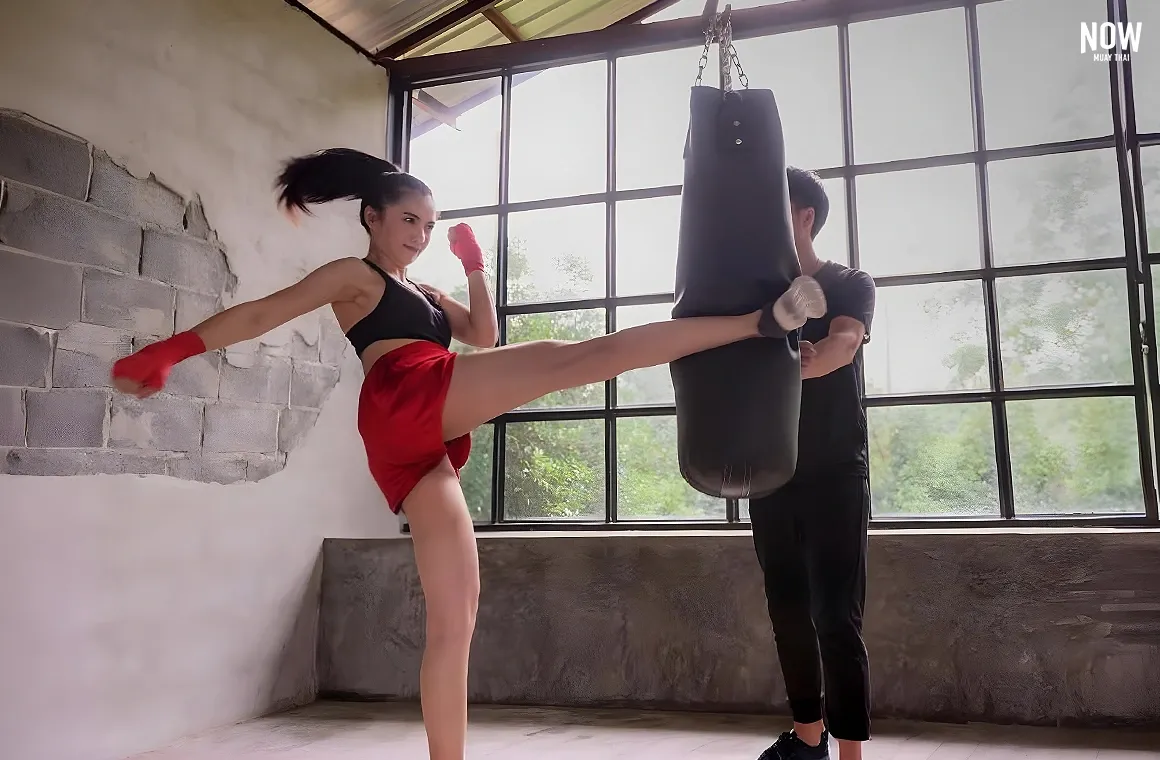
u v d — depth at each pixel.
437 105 4.64
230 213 3.11
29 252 2.38
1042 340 3.64
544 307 3.80
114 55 2.70
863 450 1.86
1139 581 2.63
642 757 2.42
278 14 3.43
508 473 3.81
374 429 1.73
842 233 3.46
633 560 3.14
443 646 1.63
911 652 2.81
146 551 2.69
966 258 3.58
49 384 2.41
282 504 3.27
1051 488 3.84
